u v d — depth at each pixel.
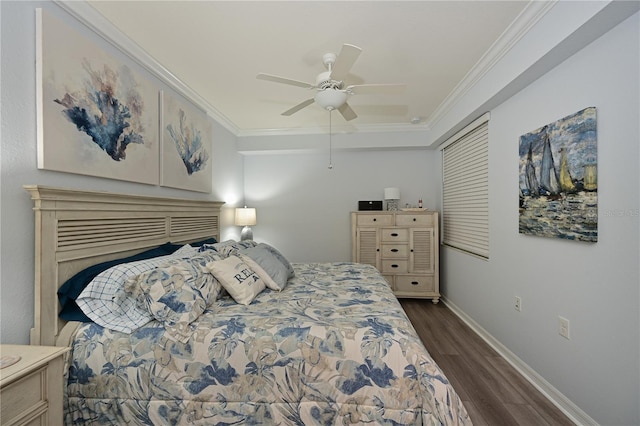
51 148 1.49
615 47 1.48
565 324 1.82
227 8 1.78
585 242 1.66
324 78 2.15
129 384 1.37
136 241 2.08
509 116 2.43
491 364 2.38
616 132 1.47
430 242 4.06
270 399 1.34
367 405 1.29
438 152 4.34
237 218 4.14
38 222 1.40
